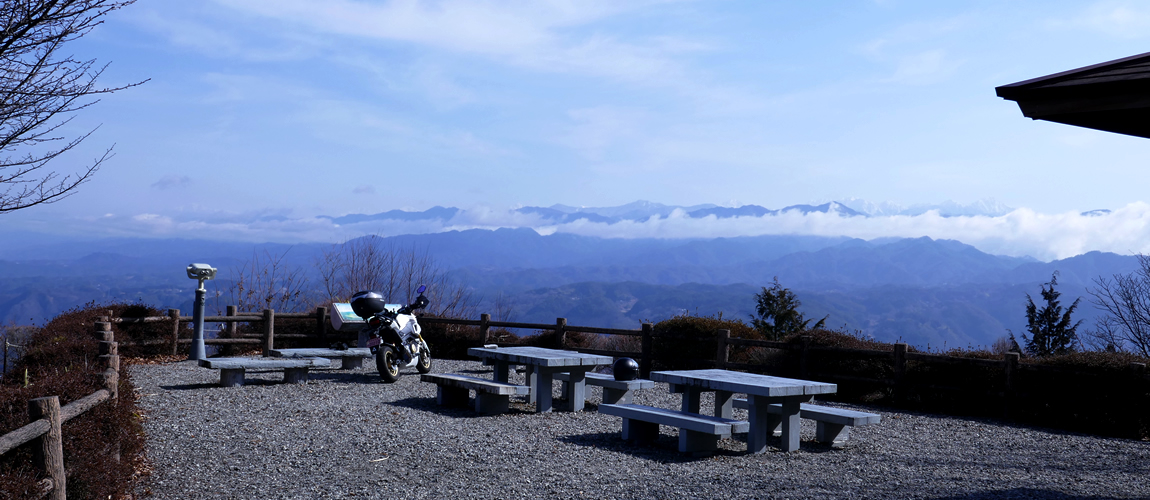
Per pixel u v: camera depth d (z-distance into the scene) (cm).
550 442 680
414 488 516
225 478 531
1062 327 2916
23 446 355
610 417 835
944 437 786
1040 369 905
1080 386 875
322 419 759
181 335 1366
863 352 1046
